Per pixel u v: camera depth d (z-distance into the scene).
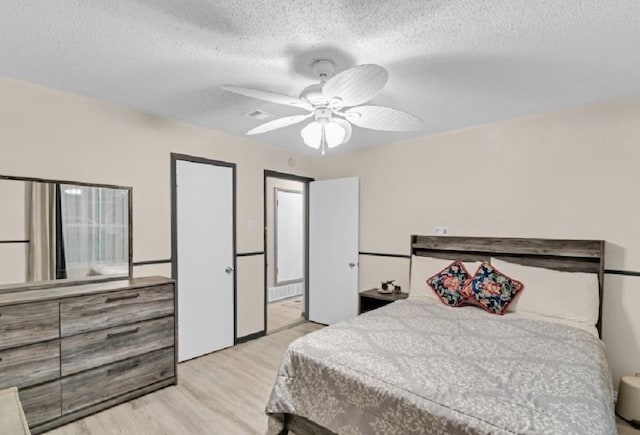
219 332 3.59
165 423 2.24
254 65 2.06
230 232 3.71
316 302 4.60
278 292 5.78
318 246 4.61
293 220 6.09
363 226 4.23
